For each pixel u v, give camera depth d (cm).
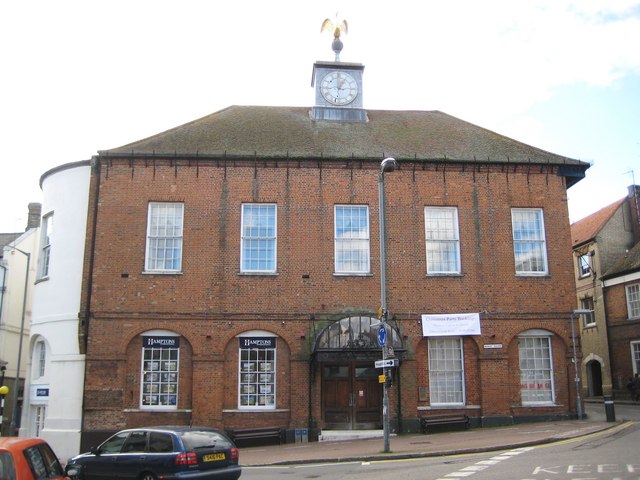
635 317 3666
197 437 1325
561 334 2448
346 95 2975
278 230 2433
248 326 2344
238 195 2450
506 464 1455
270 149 2531
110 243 2384
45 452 895
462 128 2902
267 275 2389
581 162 2611
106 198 2423
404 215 2484
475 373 2395
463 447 1781
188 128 2706
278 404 2300
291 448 2070
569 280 2502
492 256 2486
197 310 2344
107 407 2253
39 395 2441
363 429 2314
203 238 2408
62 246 2464
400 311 2398
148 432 1346
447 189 2523
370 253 2444
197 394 2273
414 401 2333
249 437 2197
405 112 3111
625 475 1228
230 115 2894
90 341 2297
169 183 2444
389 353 1873
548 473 1292
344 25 3145
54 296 2434
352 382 2347
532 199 2553
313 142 2630
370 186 2497
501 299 2452
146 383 2298
